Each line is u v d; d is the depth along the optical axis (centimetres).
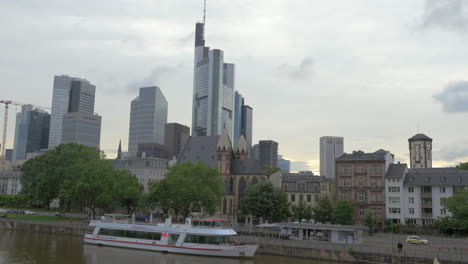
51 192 14662
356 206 13225
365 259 6981
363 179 13300
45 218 12862
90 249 8725
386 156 13438
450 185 12412
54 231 11006
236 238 8450
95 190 12262
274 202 12625
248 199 12781
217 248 7900
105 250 8631
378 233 11562
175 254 8212
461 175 12588
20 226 11644
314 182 15150
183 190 11394
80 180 12462
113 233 9225
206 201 11600
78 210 17462
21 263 7131
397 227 11794
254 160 16588
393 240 8950
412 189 12825
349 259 7112
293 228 8838
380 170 13175
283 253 7800
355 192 13325
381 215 12938
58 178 14262
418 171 13938
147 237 8744
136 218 14200
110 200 11869
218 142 16825
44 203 17688
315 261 7344
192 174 12362
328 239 8481
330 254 7300
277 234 9138
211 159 17112
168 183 11519
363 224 11944
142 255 8106
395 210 12888
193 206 11975
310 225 8725
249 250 7750
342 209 11875
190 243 8150
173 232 8400
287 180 15500
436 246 7881
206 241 8075
